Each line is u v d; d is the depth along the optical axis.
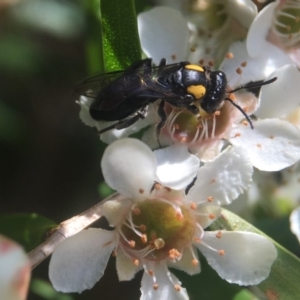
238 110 0.08
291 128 0.08
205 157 0.08
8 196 0.11
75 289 0.07
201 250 0.08
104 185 0.09
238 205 0.08
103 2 0.07
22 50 0.11
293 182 0.09
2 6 0.10
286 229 0.08
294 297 0.07
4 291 0.06
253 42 0.08
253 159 0.08
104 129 0.08
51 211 0.11
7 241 0.06
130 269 0.08
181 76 0.08
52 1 0.10
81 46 0.11
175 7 0.08
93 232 0.07
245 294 0.08
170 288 0.08
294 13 0.08
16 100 0.11
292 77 0.08
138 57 0.08
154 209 0.08
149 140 0.08
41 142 0.11
